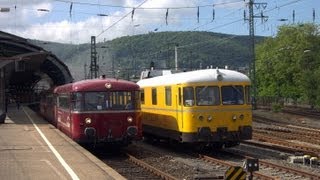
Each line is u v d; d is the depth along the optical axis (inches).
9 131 1167.6
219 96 866.8
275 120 1931.6
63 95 1049.5
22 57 1866.4
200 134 854.5
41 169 596.1
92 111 868.0
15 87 4207.7
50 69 3127.5
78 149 804.0
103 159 860.6
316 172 695.1
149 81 1072.2
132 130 880.3
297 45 2898.6
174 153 938.7
